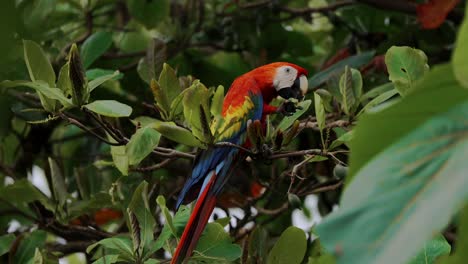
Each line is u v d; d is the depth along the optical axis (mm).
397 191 2350
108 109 5551
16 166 9102
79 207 7098
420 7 7562
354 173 2666
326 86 8086
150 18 8953
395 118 2570
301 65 9555
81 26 9359
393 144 2496
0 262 7129
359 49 9500
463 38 2357
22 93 7973
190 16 9289
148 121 6160
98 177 7625
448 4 7492
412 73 5895
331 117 6785
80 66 5598
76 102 5645
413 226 2199
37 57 5742
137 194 5906
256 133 5734
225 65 9477
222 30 9523
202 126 5426
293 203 6012
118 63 9180
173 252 6023
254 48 9406
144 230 5926
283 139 5875
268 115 6832
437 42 8945
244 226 8211
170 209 8258
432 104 2521
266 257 5941
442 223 2133
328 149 5848
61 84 5832
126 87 9016
